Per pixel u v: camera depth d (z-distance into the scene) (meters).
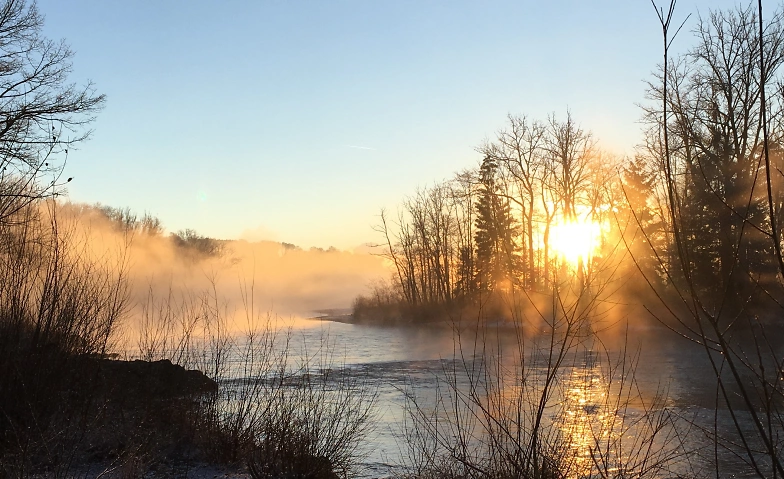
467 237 59.28
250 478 7.07
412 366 22.83
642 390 14.82
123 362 8.85
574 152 48.56
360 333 43.25
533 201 51.09
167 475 7.02
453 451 6.71
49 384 7.03
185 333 9.33
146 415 7.78
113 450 7.07
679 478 7.24
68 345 7.52
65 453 6.67
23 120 20.66
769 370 10.20
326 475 7.79
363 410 10.97
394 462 8.94
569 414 6.91
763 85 2.69
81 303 7.92
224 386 8.78
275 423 7.91
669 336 29.22
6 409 6.63
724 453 9.14
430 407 12.65
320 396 8.55
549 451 6.12
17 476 5.79
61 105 21.12
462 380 16.41
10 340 7.05
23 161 19.92
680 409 12.58
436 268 57.72
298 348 26.16
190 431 8.08
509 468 5.98
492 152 51.69
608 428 6.61
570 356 20.38
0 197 7.30
